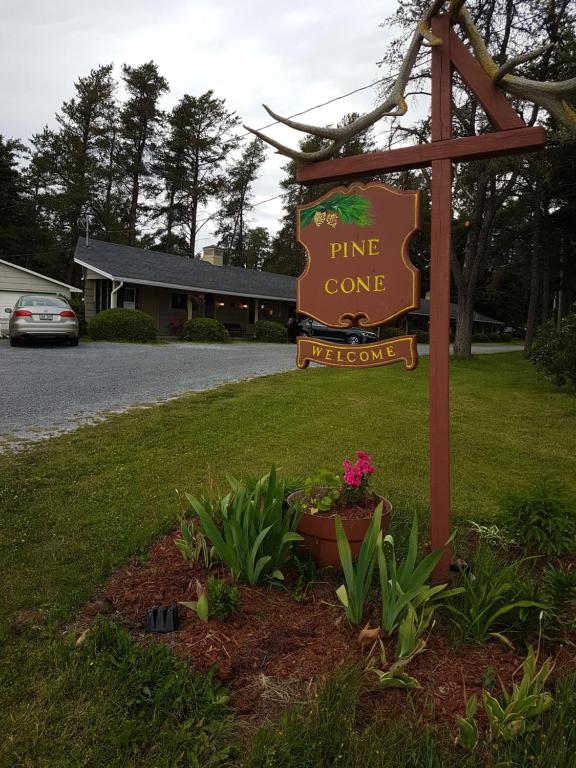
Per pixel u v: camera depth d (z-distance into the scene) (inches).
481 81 105.4
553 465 215.5
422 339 1218.6
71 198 1488.7
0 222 1505.9
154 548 126.0
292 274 1865.2
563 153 674.8
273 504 105.0
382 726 67.3
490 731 66.2
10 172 1545.3
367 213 112.4
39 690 76.9
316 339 118.9
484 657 82.9
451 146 106.1
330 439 238.8
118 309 716.0
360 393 362.9
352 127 116.7
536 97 99.7
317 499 113.7
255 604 96.7
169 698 74.4
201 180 1726.1
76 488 167.9
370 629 85.7
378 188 111.3
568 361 365.4
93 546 126.6
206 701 73.4
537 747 64.4
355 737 64.8
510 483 189.6
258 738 65.2
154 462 197.0
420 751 63.6
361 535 106.3
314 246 118.3
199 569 111.7
